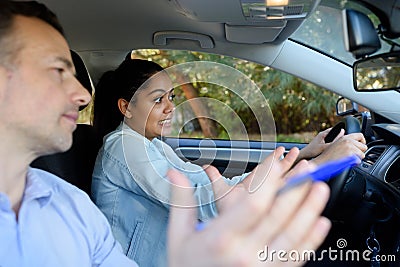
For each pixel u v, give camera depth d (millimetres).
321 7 1990
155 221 1605
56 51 940
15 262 921
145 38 2184
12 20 897
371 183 1959
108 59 2297
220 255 367
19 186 974
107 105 1912
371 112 2219
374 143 2176
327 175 1708
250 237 379
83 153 1928
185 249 380
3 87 881
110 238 1187
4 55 884
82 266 1061
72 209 1097
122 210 1646
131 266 1193
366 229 2059
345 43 1400
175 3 1735
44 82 907
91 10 1982
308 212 407
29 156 946
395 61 1537
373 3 1402
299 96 3766
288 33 1926
